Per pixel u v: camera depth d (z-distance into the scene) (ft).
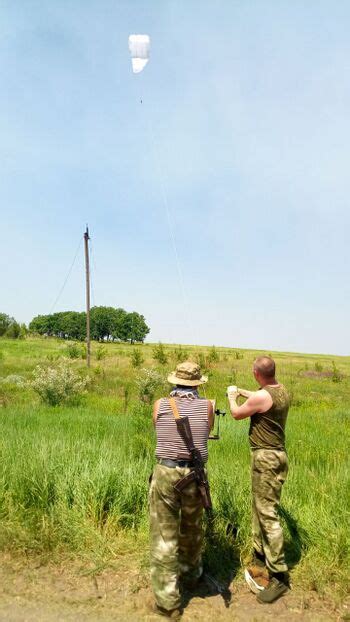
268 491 11.60
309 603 11.12
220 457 23.90
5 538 13.30
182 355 126.41
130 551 13.33
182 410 11.16
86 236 109.09
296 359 200.95
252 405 11.64
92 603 10.80
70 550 13.29
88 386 64.18
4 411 40.27
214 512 14.39
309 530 13.71
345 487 15.76
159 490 10.77
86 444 21.74
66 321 456.04
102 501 14.92
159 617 10.36
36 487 15.87
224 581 12.17
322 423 38.58
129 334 438.81
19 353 137.28
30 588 11.38
